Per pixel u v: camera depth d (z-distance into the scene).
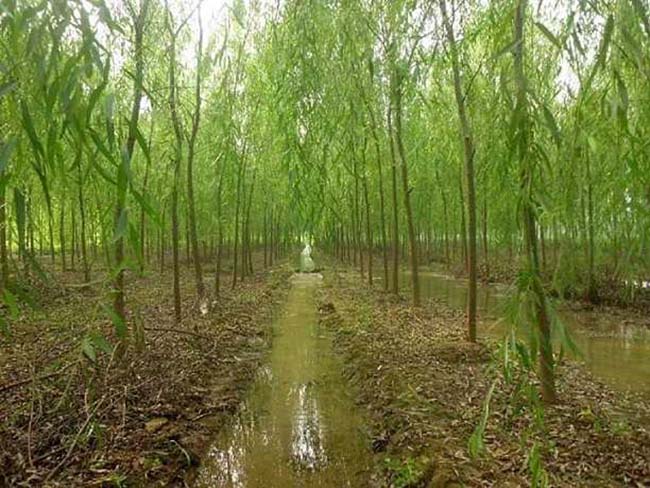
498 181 3.80
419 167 14.87
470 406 5.32
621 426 4.66
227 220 15.91
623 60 2.71
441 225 23.39
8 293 2.81
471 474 3.82
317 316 12.03
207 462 4.66
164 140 9.63
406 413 5.20
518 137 2.77
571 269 3.13
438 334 8.87
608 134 2.97
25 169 2.86
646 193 2.96
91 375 5.52
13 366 6.30
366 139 11.25
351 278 19.39
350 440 5.14
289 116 4.69
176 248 9.61
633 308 11.11
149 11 7.57
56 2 1.96
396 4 6.28
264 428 5.48
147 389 5.76
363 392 6.45
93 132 1.96
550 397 5.23
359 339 8.75
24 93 2.14
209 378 6.77
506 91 2.86
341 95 5.03
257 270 22.50
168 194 10.15
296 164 4.70
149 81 8.18
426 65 6.94
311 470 4.52
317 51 4.82
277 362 8.09
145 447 4.50
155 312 10.63
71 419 4.70
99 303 3.67
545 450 4.17
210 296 13.36
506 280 16.45
